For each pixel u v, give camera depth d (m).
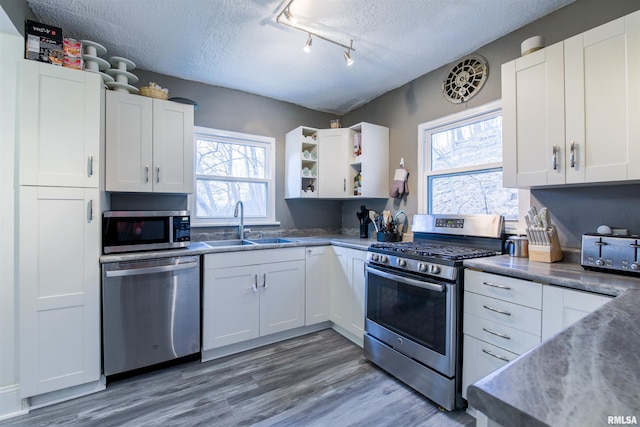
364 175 3.02
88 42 2.03
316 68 2.69
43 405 1.79
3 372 1.72
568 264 1.67
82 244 1.89
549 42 1.95
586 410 0.38
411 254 2.01
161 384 2.02
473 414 1.73
